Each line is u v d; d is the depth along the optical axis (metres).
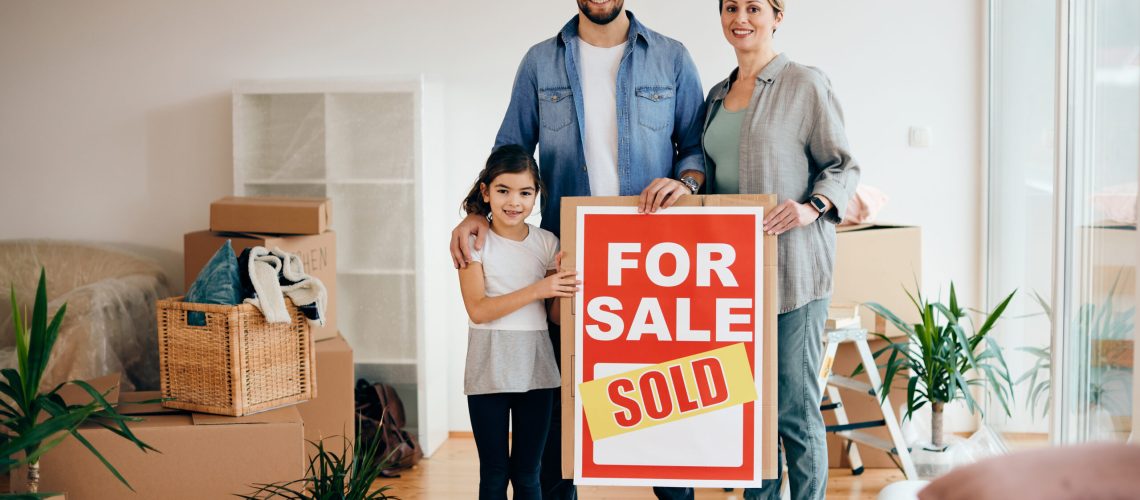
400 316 4.51
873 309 3.85
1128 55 2.79
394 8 4.75
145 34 4.86
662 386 2.54
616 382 2.55
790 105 2.85
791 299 2.85
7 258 4.63
